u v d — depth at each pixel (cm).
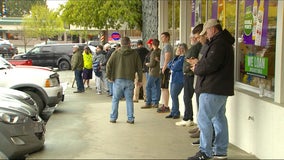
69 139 780
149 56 1126
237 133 697
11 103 679
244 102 671
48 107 1159
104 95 1559
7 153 627
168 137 775
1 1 2600
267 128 601
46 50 2967
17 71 1078
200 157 589
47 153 681
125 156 655
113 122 923
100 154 670
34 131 666
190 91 831
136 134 805
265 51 683
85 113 1085
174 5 1312
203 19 1047
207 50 580
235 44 810
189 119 858
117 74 896
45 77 1072
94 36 5125
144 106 1105
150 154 664
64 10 2095
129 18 1841
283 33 592
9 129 627
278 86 596
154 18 1429
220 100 579
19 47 5172
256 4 725
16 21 5119
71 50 2978
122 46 892
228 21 869
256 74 718
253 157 632
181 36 1188
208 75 579
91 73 1795
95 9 1941
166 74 1016
